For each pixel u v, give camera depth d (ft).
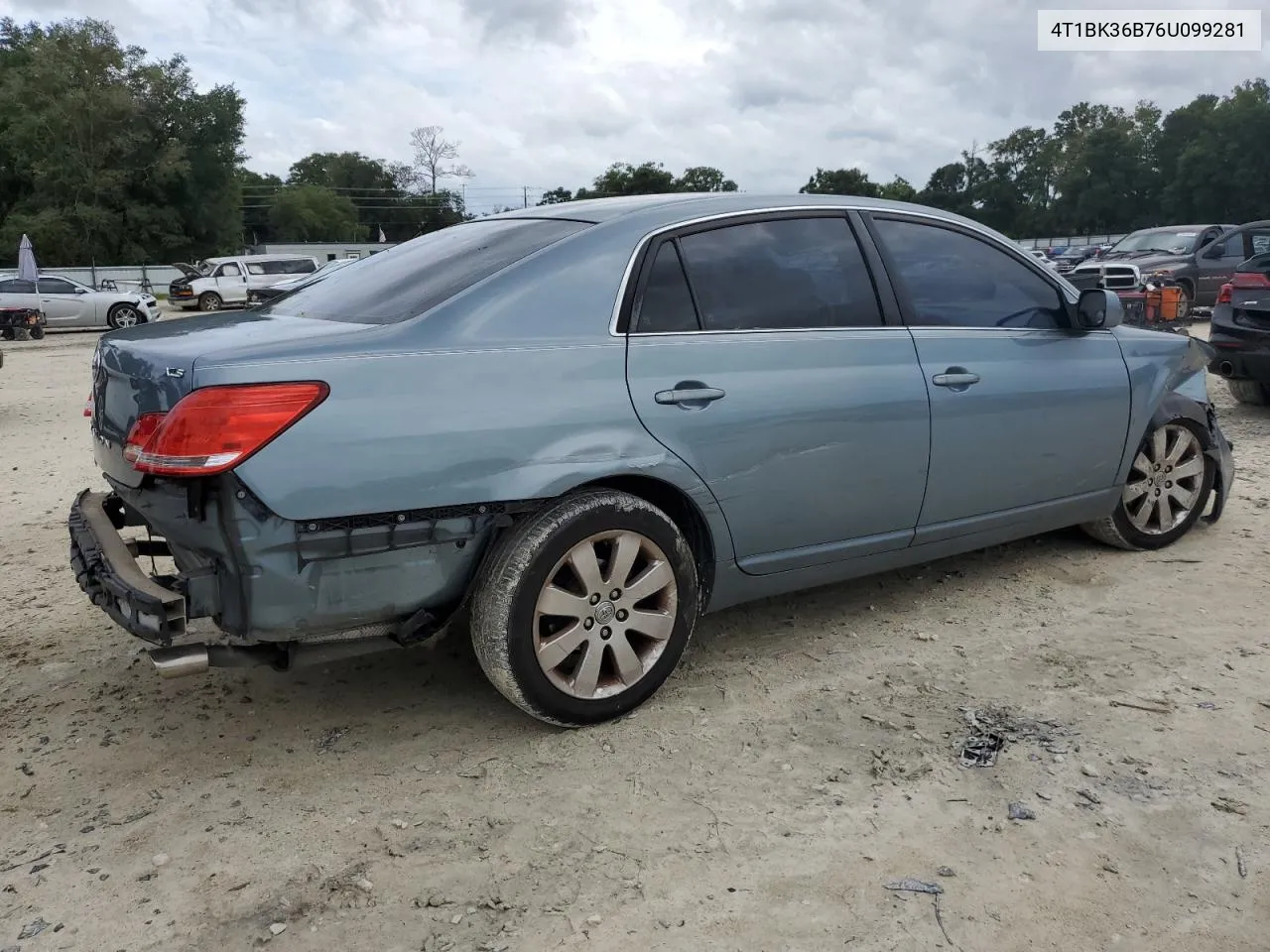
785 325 11.34
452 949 7.25
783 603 14.01
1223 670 11.60
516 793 9.27
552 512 9.70
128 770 9.81
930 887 7.88
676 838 8.54
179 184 191.93
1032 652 12.23
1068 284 14.43
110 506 10.79
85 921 7.63
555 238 10.46
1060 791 9.16
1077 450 14.05
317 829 8.77
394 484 8.83
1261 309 26.07
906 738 10.16
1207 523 16.89
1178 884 7.91
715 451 10.61
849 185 274.98
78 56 187.52
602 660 10.34
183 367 8.43
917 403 12.10
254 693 11.46
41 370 47.85
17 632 13.29
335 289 11.54
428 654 12.45
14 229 179.32
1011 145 355.97
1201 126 296.10
